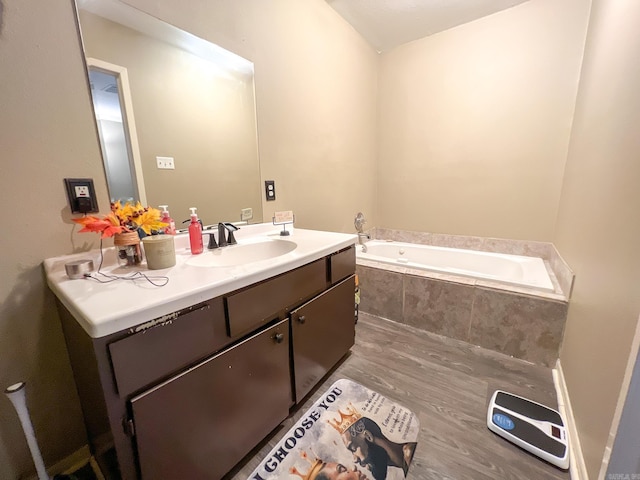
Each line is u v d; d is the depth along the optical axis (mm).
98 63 932
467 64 2221
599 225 1079
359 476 943
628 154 873
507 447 1049
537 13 1909
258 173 1562
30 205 825
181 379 724
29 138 805
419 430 1123
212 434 828
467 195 2406
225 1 1289
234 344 880
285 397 1100
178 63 1159
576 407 1073
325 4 1912
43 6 797
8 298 815
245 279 853
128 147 1036
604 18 1355
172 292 700
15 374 849
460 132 2350
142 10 1015
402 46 2510
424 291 1865
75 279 801
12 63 756
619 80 1054
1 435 838
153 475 698
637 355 651
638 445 653
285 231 1514
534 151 2070
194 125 1244
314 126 1946
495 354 1641
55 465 946
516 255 2246
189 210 1264
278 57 1598
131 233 890
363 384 1391
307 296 1168
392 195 2840
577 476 920
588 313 1090
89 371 708
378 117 2771
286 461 997
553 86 1935
